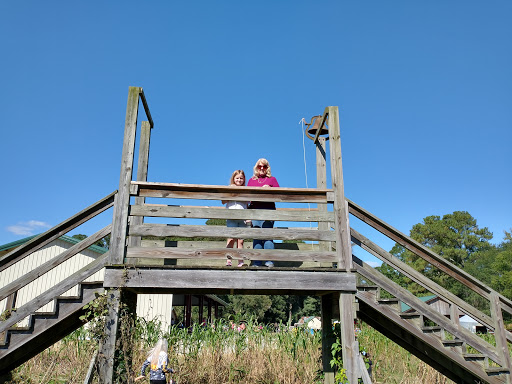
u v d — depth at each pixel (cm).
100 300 534
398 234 647
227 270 580
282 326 1073
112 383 517
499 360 603
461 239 5859
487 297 633
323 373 746
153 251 582
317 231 625
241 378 876
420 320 611
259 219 620
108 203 591
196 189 615
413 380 858
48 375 798
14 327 532
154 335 934
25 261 1734
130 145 609
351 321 594
